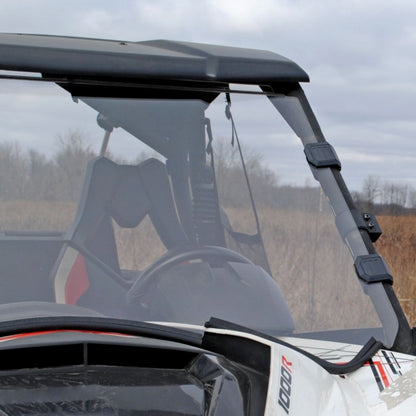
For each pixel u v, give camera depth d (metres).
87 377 1.60
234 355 1.83
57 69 2.00
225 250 2.10
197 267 2.04
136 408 1.51
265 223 2.17
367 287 2.18
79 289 1.89
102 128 2.01
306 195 2.24
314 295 2.12
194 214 2.09
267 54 2.40
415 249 7.49
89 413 1.46
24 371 1.61
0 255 1.84
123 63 2.07
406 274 7.03
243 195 2.18
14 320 1.68
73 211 1.92
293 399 1.68
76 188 1.94
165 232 2.02
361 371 1.99
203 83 2.20
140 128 2.06
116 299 1.91
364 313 2.15
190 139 2.13
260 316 2.03
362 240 2.23
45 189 1.91
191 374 1.70
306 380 1.78
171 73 2.12
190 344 1.80
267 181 2.22
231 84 2.24
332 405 1.75
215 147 2.17
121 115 2.04
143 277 1.96
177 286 1.99
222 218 2.13
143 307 1.93
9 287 1.83
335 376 1.94
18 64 1.96
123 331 1.74
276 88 2.33
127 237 1.97
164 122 2.10
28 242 1.86
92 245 1.92
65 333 1.69
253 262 2.12
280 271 2.13
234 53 2.30
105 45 2.19
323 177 2.27
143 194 2.01
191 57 2.20
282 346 1.87
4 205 1.86
